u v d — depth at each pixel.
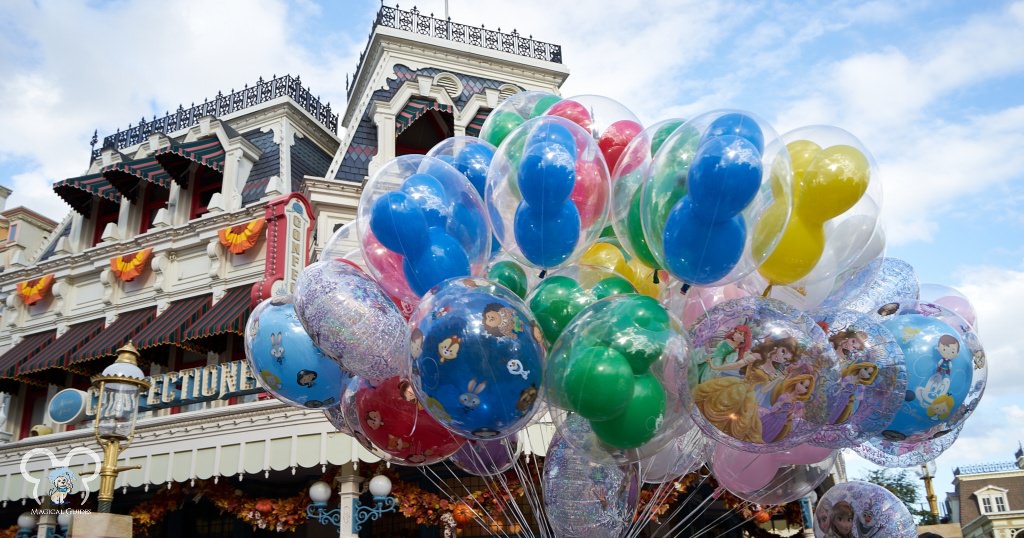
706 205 3.99
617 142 5.41
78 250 17.80
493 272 5.30
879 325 4.68
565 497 5.32
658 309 4.32
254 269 14.91
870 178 4.30
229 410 11.86
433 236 4.69
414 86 14.70
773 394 4.09
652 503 6.16
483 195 5.48
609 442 4.30
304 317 4.90
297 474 12.96
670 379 4.15
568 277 4.98
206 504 14.22
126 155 17.55
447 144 5.86
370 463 11.51
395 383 5.17
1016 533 43.00
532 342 4.27
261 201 15.08
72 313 16.94
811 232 4.34
